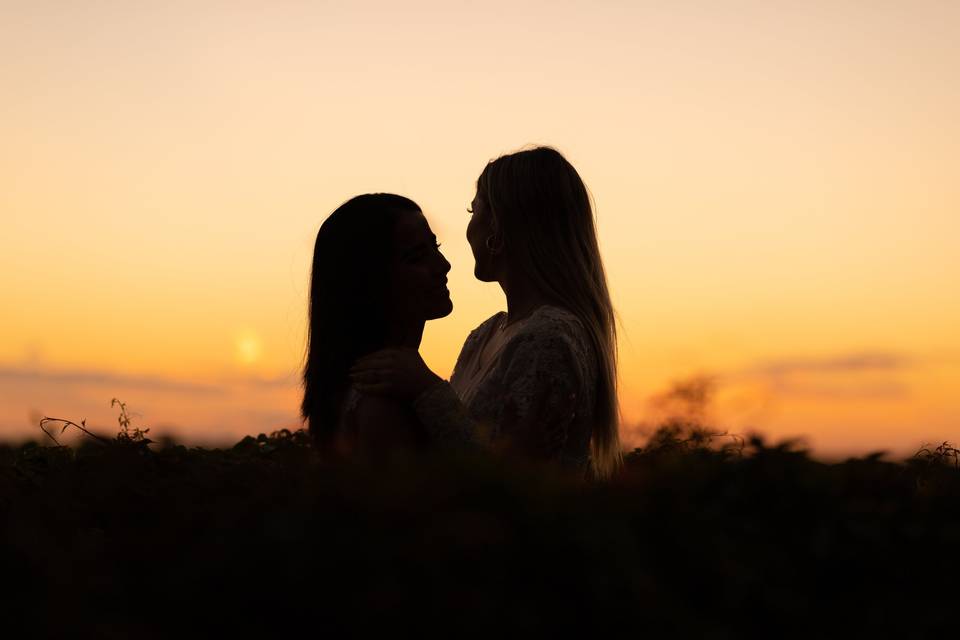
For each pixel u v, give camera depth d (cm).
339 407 329
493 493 174
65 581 167
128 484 233
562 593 169
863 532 195
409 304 339
